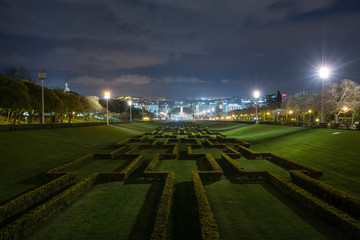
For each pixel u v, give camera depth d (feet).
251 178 45.42
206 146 97.50
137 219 28.84
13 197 35.96
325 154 60.49
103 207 32.40
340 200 29.89
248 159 66.54
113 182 44.09
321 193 34.06
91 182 41.52
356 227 22.48
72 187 35.68
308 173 43.47
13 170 50.75
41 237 24.64
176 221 28.35
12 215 29.04
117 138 132.05
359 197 33.53
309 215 29.37
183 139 126.62
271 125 161.07
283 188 37.86
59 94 199.93
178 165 60.44
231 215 29.78
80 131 126.21
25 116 206.80
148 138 125.80
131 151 76.02
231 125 246.68
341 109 175.01
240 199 35.27
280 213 30.09
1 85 134.51
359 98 168.86
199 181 38.27
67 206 32.73
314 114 239.91
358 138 67.67
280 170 53.31
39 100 160.97
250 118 432.66
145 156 74.95
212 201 34.63
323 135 82.94
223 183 43.45
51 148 76.13
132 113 517.14
